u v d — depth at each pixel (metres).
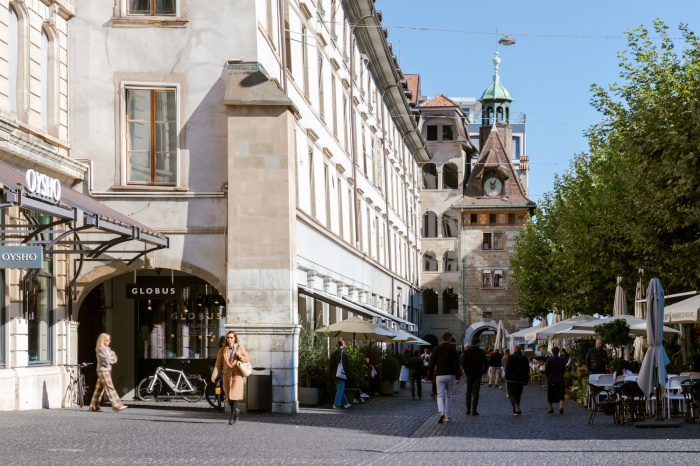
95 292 26.62
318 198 32.34
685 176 21.55
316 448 13.95
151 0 22.98
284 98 22.16
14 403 19.14
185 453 12.55
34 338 20.83
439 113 83.94
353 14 42.69
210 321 27.22
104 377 20.25
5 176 15.12
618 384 20.73
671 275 25.02
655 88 25.61
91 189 22.44
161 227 22.44
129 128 22.78
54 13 21.84
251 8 22.78
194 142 22.64
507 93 93.31
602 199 33.41
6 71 19.34
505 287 81.38
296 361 22.45
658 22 26.22
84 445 13.05
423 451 13.93
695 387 19.61
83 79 22.75
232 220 22.11
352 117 41.84
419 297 77.12
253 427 17.59
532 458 12.75
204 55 22.75
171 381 26.14
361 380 28.44
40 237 20.88
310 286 29.11
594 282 36.25
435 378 21.20
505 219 81.94
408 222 68.12
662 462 11.99
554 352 25.62
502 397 34.31
